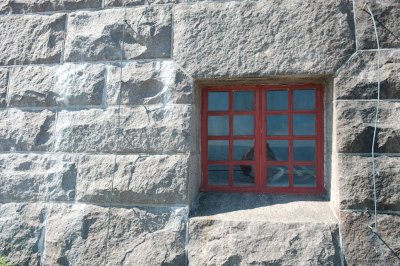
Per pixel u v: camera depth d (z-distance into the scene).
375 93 2.95
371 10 3.04
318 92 3.30
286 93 3.35
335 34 3.04
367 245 2.81
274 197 3.24
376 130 2.91
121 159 3.17
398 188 2.83
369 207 2.84
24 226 3.23
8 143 3.38
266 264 2.83
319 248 2.81
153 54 3.25
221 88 3.41
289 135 3.32
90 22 3.41
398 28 3.01
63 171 3.24
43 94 3.38
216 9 3.20
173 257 2.97
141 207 3.10
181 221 3.02
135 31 3.31
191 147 3.12
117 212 3.11
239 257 2.87
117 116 3.22
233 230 2.93
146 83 3.22
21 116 3.40
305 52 3.04
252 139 3.37
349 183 2.88
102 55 3.33
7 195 3.30
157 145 3.13
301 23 3.08
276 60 3.06
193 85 3.16
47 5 3.53
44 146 3.31
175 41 3.22
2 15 3.59
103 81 3.29
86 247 3.10
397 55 2.97
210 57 3.14
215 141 3.43
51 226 3.19
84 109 3.30
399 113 2.91
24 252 3.19
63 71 3.38
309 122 3.31
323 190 3.24
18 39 3.52
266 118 3.36
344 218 2.85
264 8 3.14
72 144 3.26
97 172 3.18
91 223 3.13
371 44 3.00
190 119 3.12
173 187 3.06
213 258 2.90
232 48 3.13
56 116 3.34
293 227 2.88
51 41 3.46
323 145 3.27
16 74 3.47
